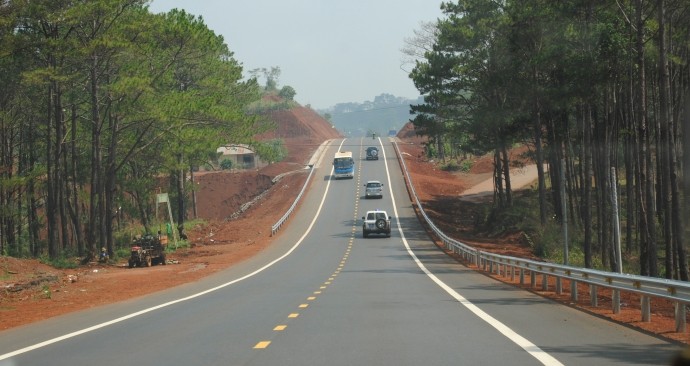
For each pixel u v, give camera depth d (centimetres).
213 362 1554
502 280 4612
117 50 6994
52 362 1630
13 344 2036
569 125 8606
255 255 7644
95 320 2628
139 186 9881
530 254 7562
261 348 1748
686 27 5603
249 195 16938
